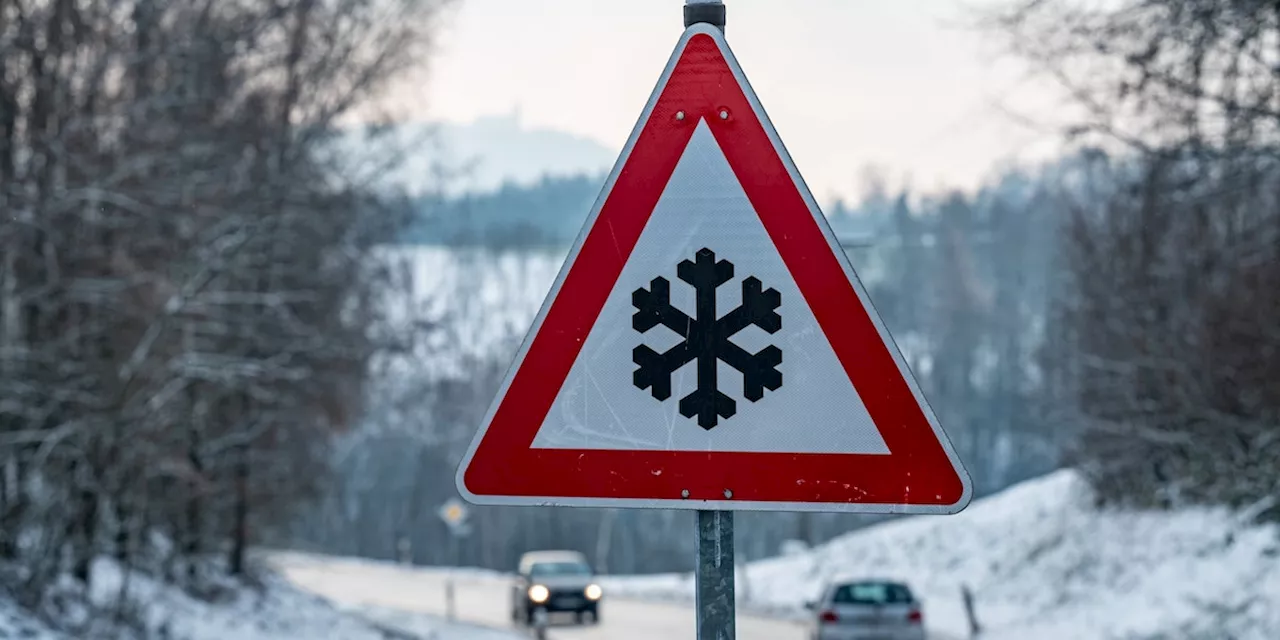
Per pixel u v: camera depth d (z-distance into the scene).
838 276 3.50
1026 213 98.81
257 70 26.53
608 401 3.54
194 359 20.56
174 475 21.83
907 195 103.44
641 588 46.91
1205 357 22.75
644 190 3.56
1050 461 82.44
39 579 17.06
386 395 35.06
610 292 3.55
